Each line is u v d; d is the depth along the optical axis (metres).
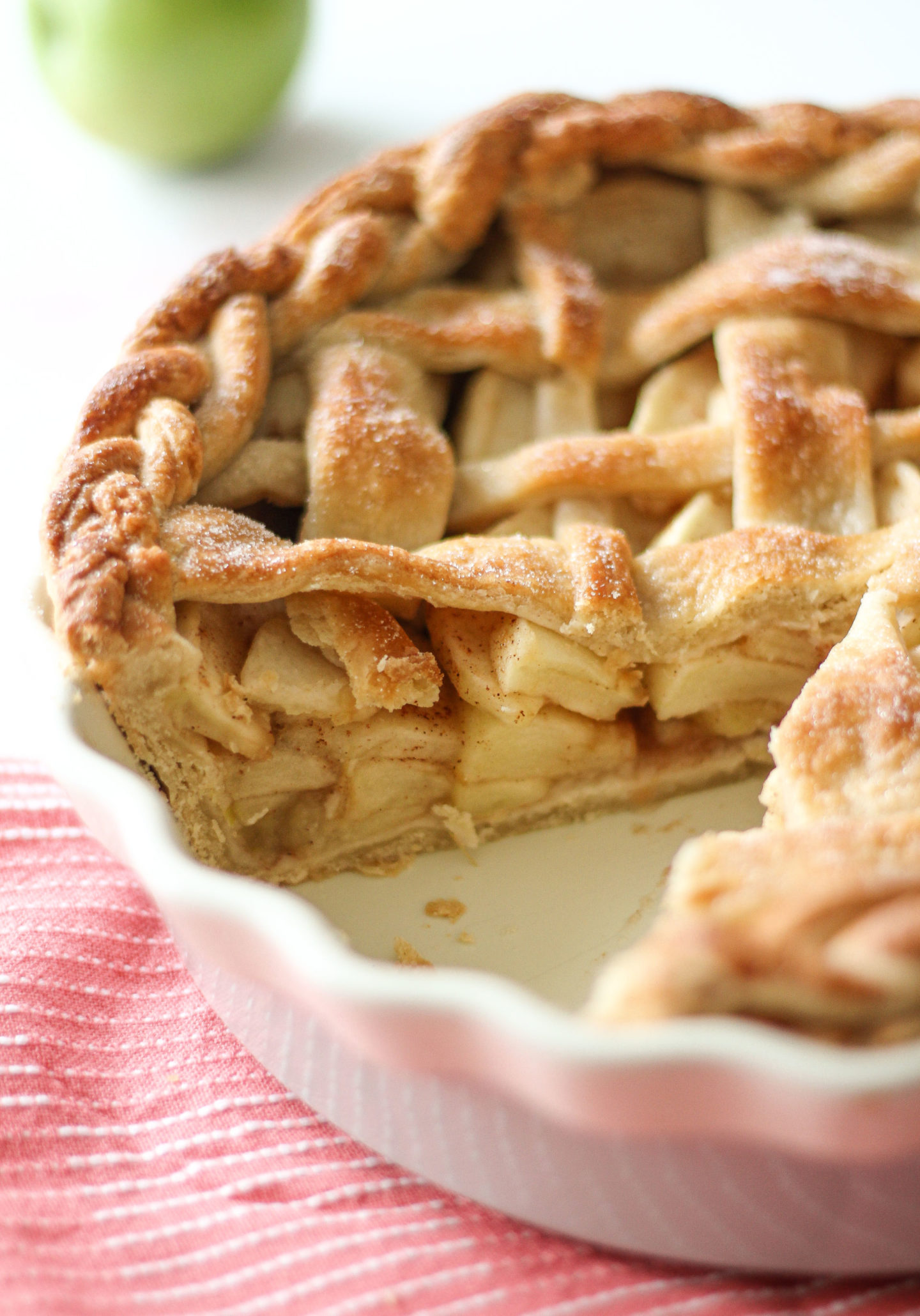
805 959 0.36
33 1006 0.43
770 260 0.48
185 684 0.43
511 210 0.49
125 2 0.58
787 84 0.65
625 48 0.68
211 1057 0.42
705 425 0.47
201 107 0.60
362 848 0.46
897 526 0.45
